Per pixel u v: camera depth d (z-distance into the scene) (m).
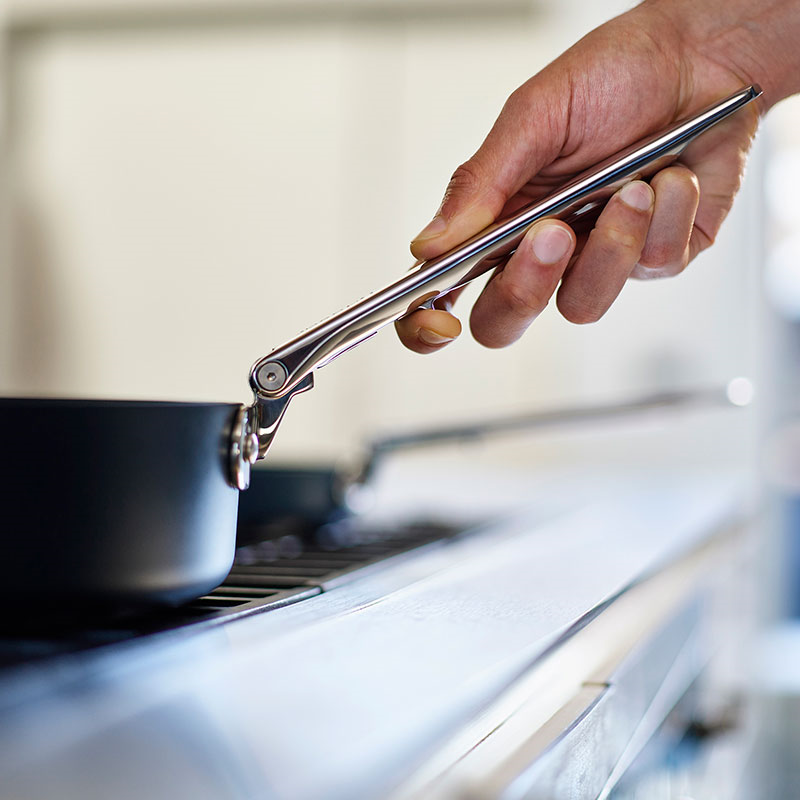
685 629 0.59
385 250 2.30
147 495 0.32
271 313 2.34
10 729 0.23
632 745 0.40
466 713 0.25
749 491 1.55
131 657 0.30
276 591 0.44
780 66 0.58
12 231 2.43
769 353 2.01
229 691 0.26
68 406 0.31
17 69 2.42
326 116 2.31
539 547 0.66
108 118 2.39
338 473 0.80
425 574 0.52
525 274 0.45
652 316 2.05
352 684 0.27
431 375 2.23
